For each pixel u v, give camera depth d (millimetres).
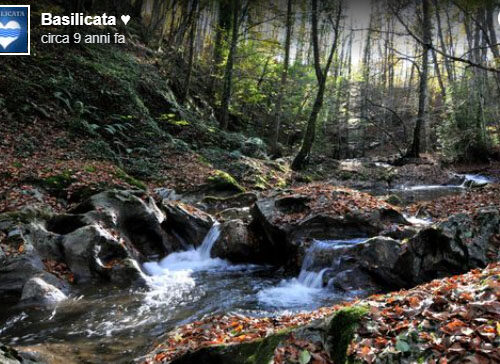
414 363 2660
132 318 5789
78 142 13484
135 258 8094
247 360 3291
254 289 7215
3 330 5270
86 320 5660
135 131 16234
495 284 3262
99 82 17094
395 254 6879
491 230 6422
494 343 2592
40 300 6094
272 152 22500
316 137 29469
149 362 3965
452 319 2938
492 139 24422
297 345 3158
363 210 8562
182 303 6449
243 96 26266
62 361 4395
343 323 3189
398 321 3113
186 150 16516
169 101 19484
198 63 29297
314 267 7582
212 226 9789
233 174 16203
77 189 10172
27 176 9977
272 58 28328
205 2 22969
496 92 23344
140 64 21250
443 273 6375
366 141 37188
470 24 19516
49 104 14438
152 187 13039
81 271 7094
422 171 19625
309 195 9297
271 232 8781
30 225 7379
